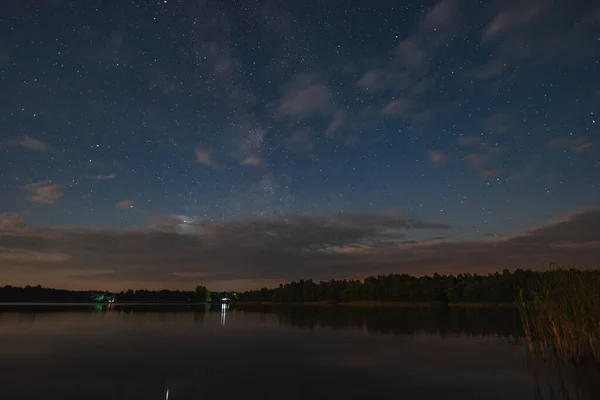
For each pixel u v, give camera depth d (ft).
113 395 44.96
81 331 110.63
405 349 76.79
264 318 176.45
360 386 48.62
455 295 362.53
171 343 86.38
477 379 50.55
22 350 75.77
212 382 50.60
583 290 54.13
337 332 111.04
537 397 42.11
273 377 53.21
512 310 239.09
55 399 43.27
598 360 52.37
